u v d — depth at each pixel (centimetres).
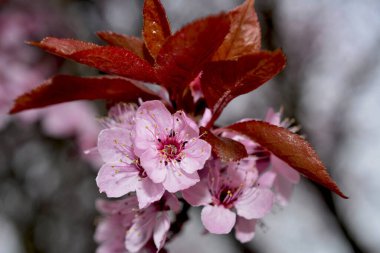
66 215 33
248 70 14
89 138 30
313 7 41
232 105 37
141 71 14
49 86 16
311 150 14
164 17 14
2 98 30
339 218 36
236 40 15
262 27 38
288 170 15
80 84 16
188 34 13
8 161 33
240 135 15
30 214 33
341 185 39
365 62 41
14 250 34
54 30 32
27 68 31
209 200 14
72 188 33
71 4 33
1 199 33
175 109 15
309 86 40
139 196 13
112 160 14
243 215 15
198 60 14
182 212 16
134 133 14
